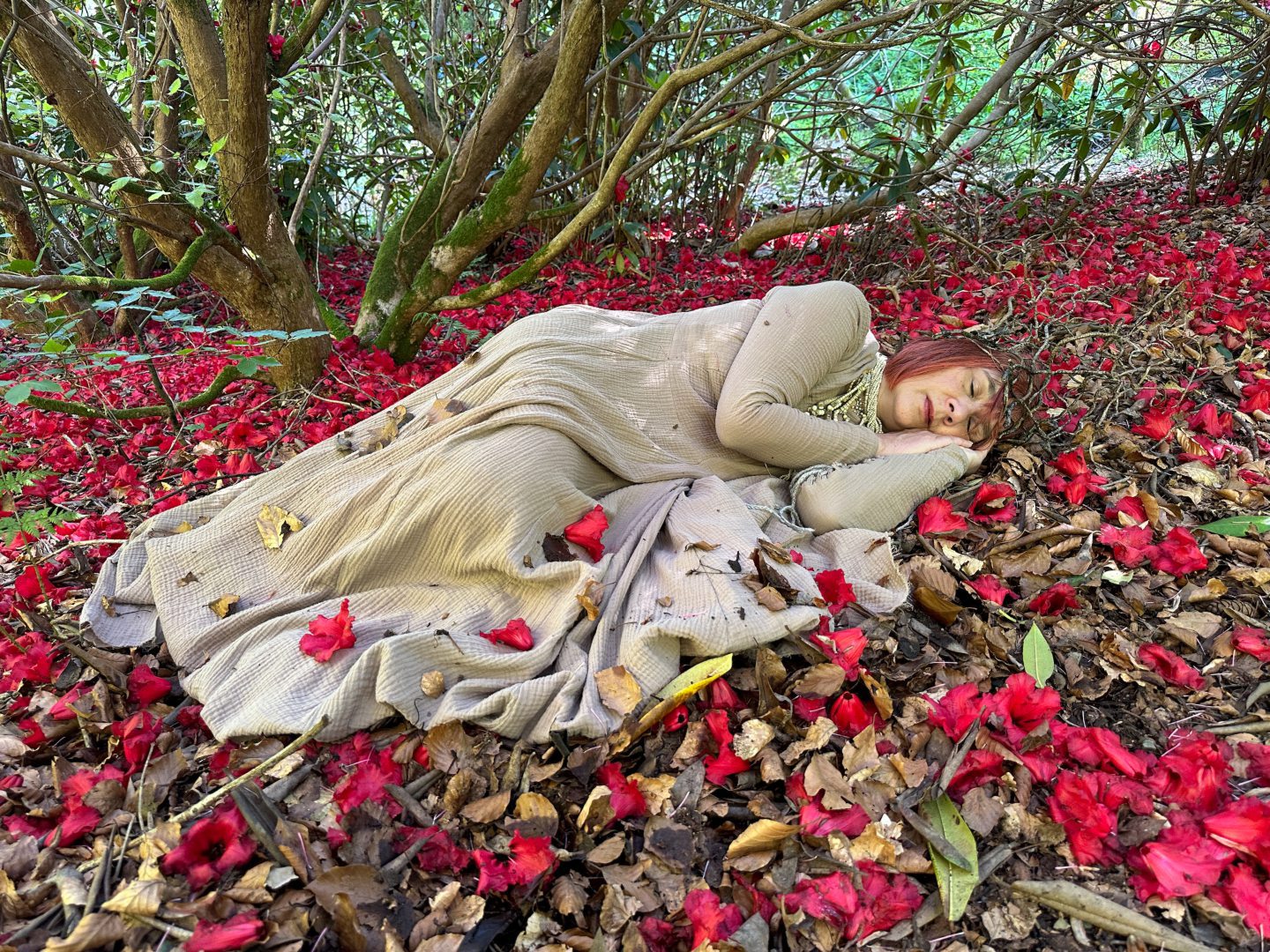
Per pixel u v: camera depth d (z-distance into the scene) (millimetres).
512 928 1282
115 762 1554
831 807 1370
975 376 2199
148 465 2842
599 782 1456
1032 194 4395
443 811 1442
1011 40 5656
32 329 3754
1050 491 2264
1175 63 3998
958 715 1497
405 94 5102
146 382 3627
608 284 4438
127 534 2281
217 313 4848
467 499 1761
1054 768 1436
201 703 1668
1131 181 6020
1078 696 1645
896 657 1705
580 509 1877
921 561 1898
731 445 2082
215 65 2885
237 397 3312
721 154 5492
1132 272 3639
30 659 1718
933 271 3848
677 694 1510
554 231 5156
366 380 3186
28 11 2645
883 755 1480
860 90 6824
